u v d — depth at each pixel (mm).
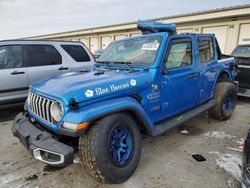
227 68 4820
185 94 3502
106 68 3338
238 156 3135
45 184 2539
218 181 2553
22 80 4719
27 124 2736
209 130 4160
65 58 5379
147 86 2799
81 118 2098
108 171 2279
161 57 2957
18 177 2689
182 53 3400
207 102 4270
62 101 2197
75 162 2982
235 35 15305
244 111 5426
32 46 4930
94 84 2393
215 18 15859
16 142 3699
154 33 3316
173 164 2934
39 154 2271
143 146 3484
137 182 2539
